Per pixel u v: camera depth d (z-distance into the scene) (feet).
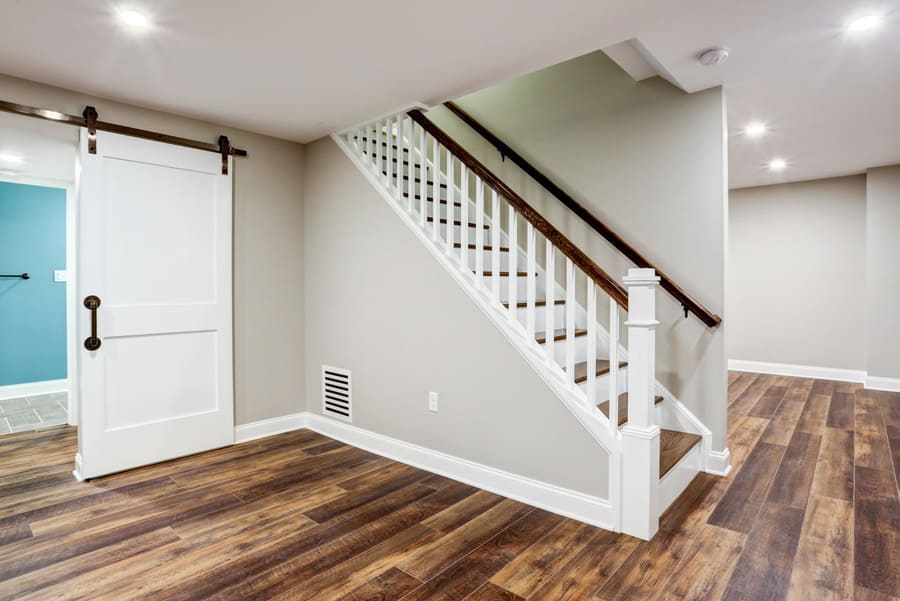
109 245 9.26
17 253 15.58
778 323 19.24
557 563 6.37
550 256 7.88
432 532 7.17
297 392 12.30
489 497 8.34
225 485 8.85
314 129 11.14
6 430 12.17
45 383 16.15
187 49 7.30
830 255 18.16
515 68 8.05
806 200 18.49
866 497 8.28
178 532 7.16
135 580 6.02
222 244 10.77
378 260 10.44
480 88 8.89
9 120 8.24
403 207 10.06
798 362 18.88
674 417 9.55
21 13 6.25
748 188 19.63
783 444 11.06
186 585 5.92
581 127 10.59
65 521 7.48
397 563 6.39
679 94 9.35
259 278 11.49
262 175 11.49
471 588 5.87
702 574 6.12
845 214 17.80
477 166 8.64
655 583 5.94
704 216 9.13
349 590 5.83
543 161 11.18
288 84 8.63
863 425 12.53
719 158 8.95
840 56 7.84
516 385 8.21
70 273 12.60
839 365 18.13
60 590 5.82
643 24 6.77
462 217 9.01
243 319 11.23
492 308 8.59
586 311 10.62
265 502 8.15
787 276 18.99
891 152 14.12
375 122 10.53
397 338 10.11
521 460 8.20
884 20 6.74
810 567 6.25
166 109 9.78
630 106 9.93
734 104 10.08
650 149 9.69
